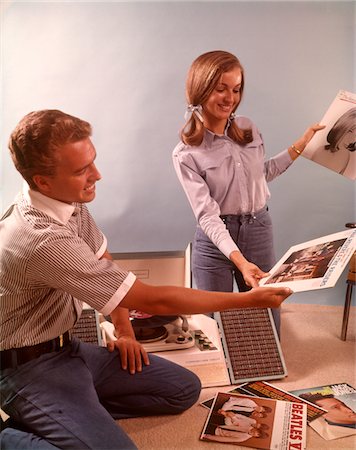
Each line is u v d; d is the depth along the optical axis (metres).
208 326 2.26
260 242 2.26
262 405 1.95
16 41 2.81
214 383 2.12
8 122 2.83
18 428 1.68
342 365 2.33
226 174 2.17
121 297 1.52
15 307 1.59
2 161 2.82
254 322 2.25
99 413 1.57
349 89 2.87
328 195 2.98
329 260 1.68
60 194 1.53
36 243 1.48
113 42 2.83
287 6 2.81
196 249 2.33
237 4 2.80
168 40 2.82
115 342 1.89
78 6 2.80
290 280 1.66
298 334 2.67
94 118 2.88
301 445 1.71
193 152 2.19
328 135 2.39
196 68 2.11
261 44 2.84
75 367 1.68
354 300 3.03
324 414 1.91
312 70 2.86
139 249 3.00
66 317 1.69
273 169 2.42
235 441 1.74
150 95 2.86
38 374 1.60
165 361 1.91
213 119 2.19
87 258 1.51
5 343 1.60
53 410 1.55
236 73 2.07
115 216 2.97
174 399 1.87
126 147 2.92
